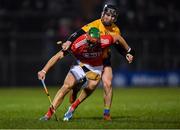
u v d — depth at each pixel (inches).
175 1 2903.5
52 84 2613.2
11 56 2618.1
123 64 2650.1
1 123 948.6
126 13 2819.9
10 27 2770.7
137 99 1827.0
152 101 1715.1
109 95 1038.4
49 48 2610.7
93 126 903.1
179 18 2844.5
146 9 2864.2
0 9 2815.0
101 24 1016.9
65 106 1483.8
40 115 1176.8
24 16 2787.9
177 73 2682.1
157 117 1103.6
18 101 1742.1
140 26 2807.6
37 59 2618.1
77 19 2783.0
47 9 2837.1
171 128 885.8
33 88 2544.3
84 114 1227.2
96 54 1007.0
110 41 1010.1
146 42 2645.2
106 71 1042.7
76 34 1004.6
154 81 2679.6
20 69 2623.0
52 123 945.5
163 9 2878.9
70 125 916.0
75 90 1042.7
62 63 2596.0
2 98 1907.0
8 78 2618.1
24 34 2613.2
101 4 2812.5
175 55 2664.9
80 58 1013.8
